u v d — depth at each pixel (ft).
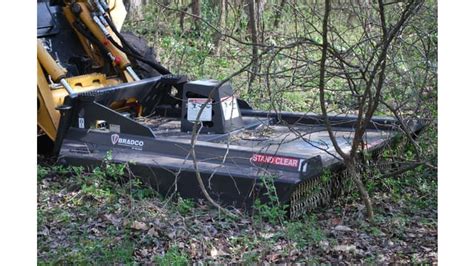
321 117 22.75
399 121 20.31
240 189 18.60
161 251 16.63
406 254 16.80
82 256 16.01
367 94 18.42
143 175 19.84
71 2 24.07
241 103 24.53
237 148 19.15
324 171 18.97
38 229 17.61
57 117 21.72
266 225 17.98
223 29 33.73
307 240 17.29
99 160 20.59
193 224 17.94
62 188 20.38
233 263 16.14
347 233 17.94
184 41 35.86
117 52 24.14
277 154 18.60
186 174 19.22
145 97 24.13
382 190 21.26
